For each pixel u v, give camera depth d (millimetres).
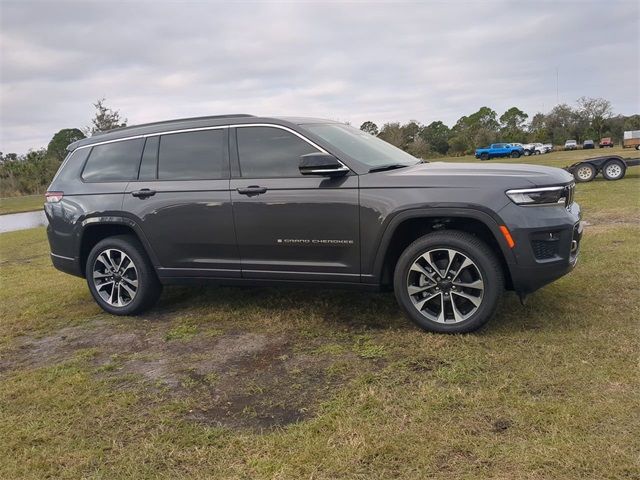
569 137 83750
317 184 4109
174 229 4684
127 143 5055
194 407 3184
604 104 83812
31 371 3941
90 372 3834
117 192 4961
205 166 4609
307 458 2553
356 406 2992
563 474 2293
